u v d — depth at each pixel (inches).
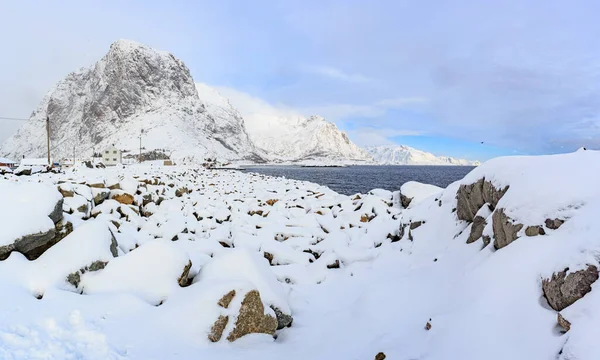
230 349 221.1
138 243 401.1
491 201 330.6
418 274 328.2
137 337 202.7
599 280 175.0
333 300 330.3
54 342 180.1
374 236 504.1
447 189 464.1
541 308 192.2
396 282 317.4
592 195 222.7
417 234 432.8
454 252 336.8
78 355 175.8
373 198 710.5
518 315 197.5
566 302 182.1
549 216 233.6
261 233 553.3
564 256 197.6
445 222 413.7
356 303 306.3
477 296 229.8
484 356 186.4
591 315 163.6
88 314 210.1
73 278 246.8
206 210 729.0
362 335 248.2
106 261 272.2
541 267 207.8
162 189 891.4
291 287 361.1
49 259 252.1
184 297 242.5
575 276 183.3
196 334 217.6
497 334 194.2
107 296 232.8
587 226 204.2
